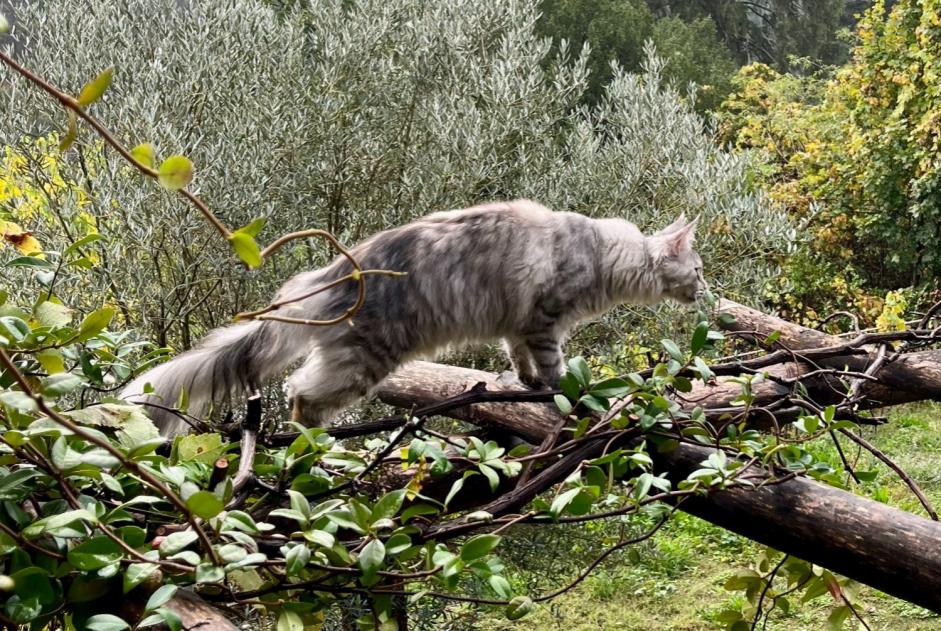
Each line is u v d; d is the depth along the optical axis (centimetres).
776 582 716
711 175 662
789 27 2927
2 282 514
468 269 399
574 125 709
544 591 610
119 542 169
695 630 689
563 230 425
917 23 1323
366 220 654
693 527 862
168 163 127
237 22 647
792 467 275
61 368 200
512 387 399
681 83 1916
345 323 383
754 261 657
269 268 599
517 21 702
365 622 215
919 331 375
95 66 598
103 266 538
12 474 178
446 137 628
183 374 362
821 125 1483
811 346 438
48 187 583
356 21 668
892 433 1037
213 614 180
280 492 234
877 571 253
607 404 267
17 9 635
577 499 233
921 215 1292
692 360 283
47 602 171
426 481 297
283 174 622
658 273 453
